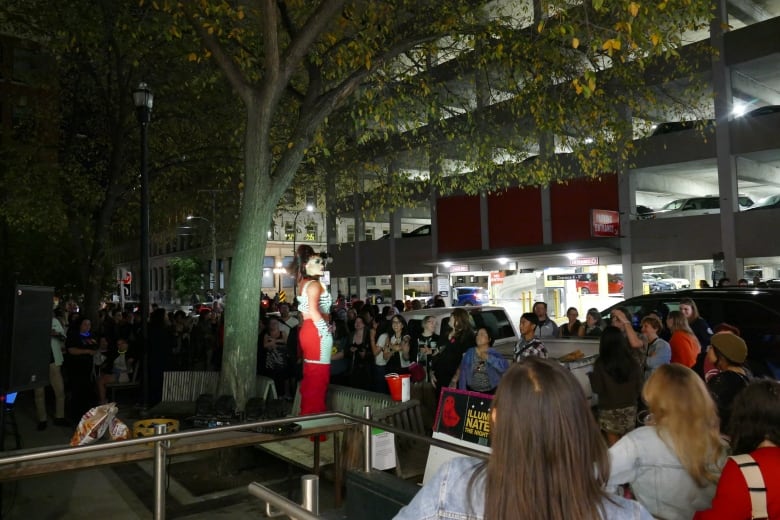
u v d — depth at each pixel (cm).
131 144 1734
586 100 1159
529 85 1139
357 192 1797
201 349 1513
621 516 143
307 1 1159
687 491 310
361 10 1084
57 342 1007
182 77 1549
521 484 141
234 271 820
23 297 505
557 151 2430
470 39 1118
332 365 1045
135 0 1281
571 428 144
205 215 2802
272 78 812
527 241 2661
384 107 1091
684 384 319
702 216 2158
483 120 1471
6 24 1472
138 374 1202
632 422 609
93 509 598
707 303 854
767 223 1998
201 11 863
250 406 677
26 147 1548
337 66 1045
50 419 1054
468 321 771
